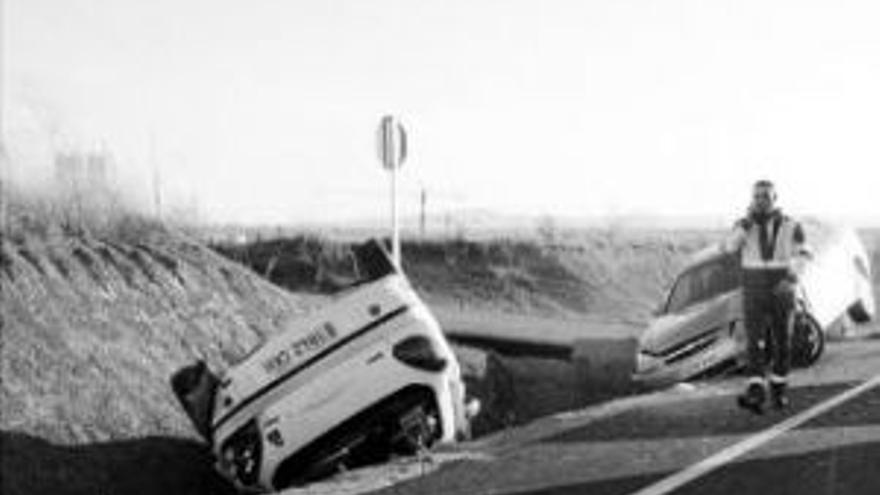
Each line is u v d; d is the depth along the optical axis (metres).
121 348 13.61
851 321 19.09
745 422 11.04
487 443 10.74
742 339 14.99
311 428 10.60
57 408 12.07
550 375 17.84
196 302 15.52
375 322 10.88
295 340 10.92
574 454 9.89
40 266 14.00
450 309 27.70
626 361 17.70
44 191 15.45
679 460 9.43
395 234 15.75
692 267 16.91
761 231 11.43
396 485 9.12
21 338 12.73
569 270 33.00
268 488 10.77
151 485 11.86
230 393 11.05
